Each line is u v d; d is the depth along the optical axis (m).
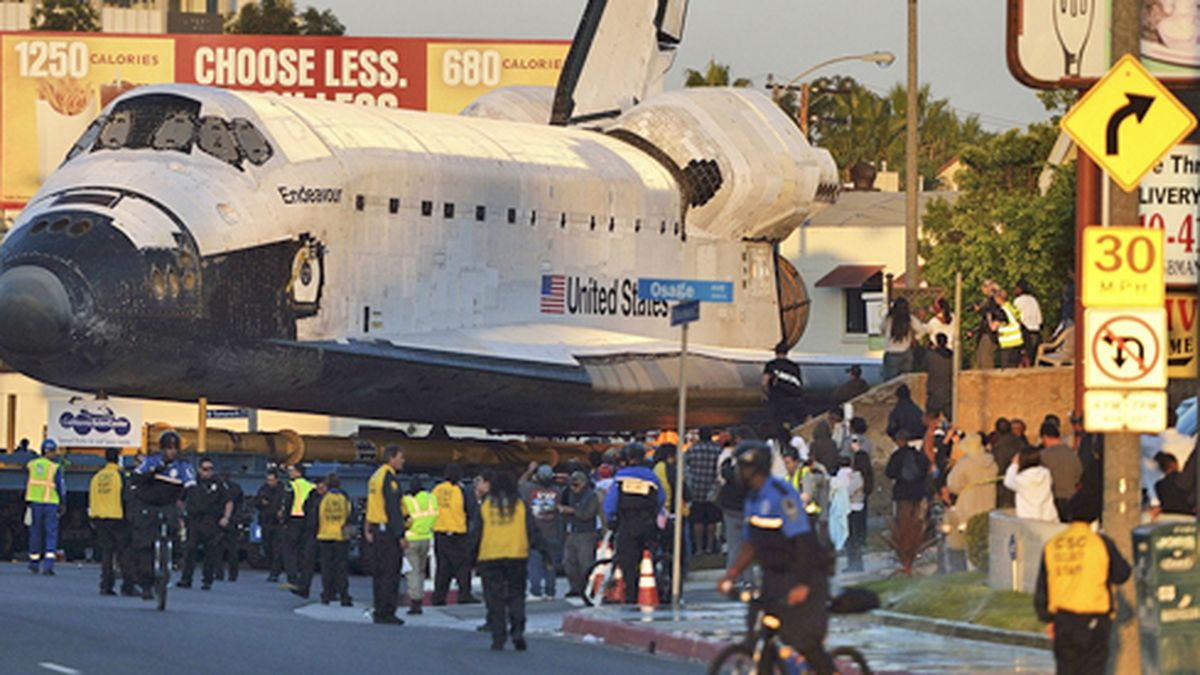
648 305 169.50
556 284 158.00
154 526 85.81
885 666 57.19
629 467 82.12
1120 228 48.50
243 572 122.88
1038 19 70.62
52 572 104.94
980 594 71.56
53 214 120.00
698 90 184.12
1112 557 44.03
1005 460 93.44
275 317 127.38
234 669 54.97
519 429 158.75
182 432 127.50
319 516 93.31
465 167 148.25
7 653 57.06
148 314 118.12
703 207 177.12
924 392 131.38
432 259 143.50
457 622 83.56
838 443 112.19
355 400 136.38
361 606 93.50
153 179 124.62
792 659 51.47
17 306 114.06
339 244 133.88
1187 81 68.94
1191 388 97.94
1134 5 49.88
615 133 178.38
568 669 59.88
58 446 121.12
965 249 193.50
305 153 133.25
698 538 109.62
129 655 57.56
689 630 68.25
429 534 88.62
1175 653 47.81
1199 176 69.38
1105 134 49.66
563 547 101.88
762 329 184.62
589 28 187.00
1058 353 124.44
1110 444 49.84
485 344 143.25
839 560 102.44
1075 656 44.25
